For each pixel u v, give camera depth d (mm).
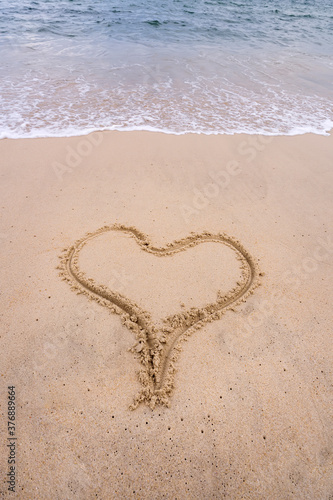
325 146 5621
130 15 12438
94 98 6723
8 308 2918
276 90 7617
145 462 2074
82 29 10758
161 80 7680
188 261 3443
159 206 4176
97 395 2377
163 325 2822
